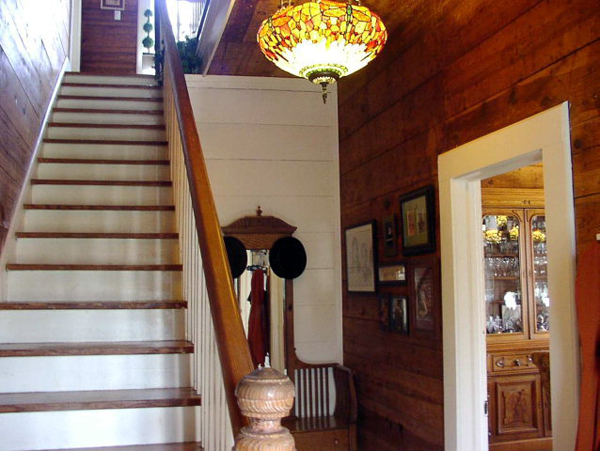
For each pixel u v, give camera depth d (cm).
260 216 439
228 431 147
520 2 240
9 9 286
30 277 281
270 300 436
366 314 400
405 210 339
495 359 441
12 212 297
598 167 197
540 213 470
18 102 313
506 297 460
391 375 360
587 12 203
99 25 760
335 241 452
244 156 448
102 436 211
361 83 410
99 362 233
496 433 433
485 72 264
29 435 207
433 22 311
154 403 212
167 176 379
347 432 402
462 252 290
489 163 257
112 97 487
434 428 307
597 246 189
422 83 323
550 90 221
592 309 189
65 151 392
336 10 264
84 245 308
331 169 460
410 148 337
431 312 312
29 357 229
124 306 257
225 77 450
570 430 203
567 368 205
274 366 430
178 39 679
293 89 458
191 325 247
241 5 347
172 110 344
